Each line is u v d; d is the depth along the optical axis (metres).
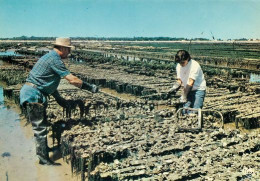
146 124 8.38
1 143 8.59
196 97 8.91
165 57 44.59
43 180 6.44
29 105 6.79
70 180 6.45
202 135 7.58
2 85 19.86
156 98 13.78
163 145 6.88
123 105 10.84
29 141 8.79
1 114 11.80
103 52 60.69
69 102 8.33
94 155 6.27
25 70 25.06
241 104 12.38
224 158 6.30
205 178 5.43
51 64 6.89
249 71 27.48
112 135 7.56
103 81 19.69
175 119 8.70
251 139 7.42
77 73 22.61
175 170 5.76
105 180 5.62
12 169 6.95
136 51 60.72
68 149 7.13
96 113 9.61
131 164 6.05
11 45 85.12
